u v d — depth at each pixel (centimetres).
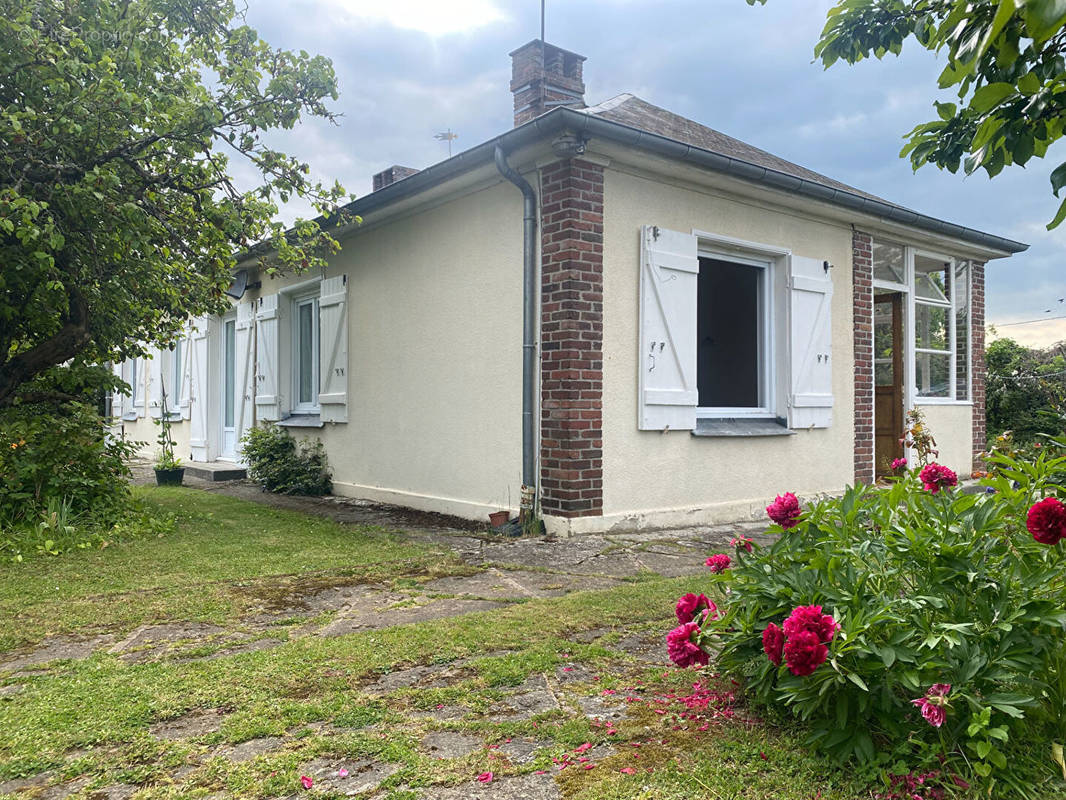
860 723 206
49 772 204
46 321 660
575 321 572
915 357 917
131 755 213
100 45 562
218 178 619
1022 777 189
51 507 565
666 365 629
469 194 688
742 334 771
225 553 520
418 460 755
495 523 617
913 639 204
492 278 660
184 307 750
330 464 910
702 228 670
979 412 997
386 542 566
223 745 220
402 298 782
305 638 326
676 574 454
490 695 259
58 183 527
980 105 186
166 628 344
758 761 207
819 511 255
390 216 784
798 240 759
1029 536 226
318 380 978
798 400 739
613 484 599
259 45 625
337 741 221
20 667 289
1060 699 202
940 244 917
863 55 316
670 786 194
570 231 571
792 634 195
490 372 661
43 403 738
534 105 750
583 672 282
